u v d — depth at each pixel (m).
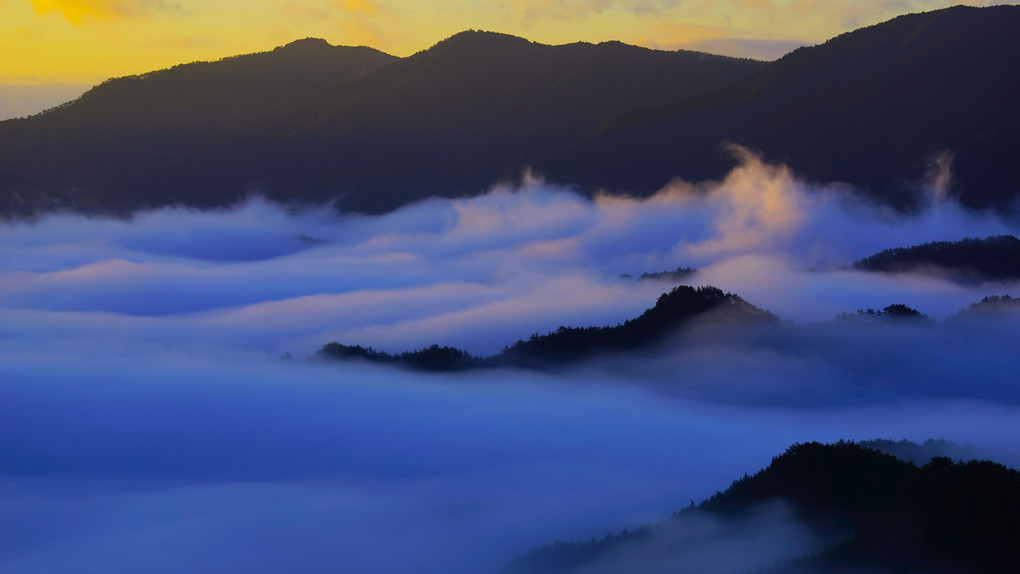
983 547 56.44
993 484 59.94
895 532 60.25
